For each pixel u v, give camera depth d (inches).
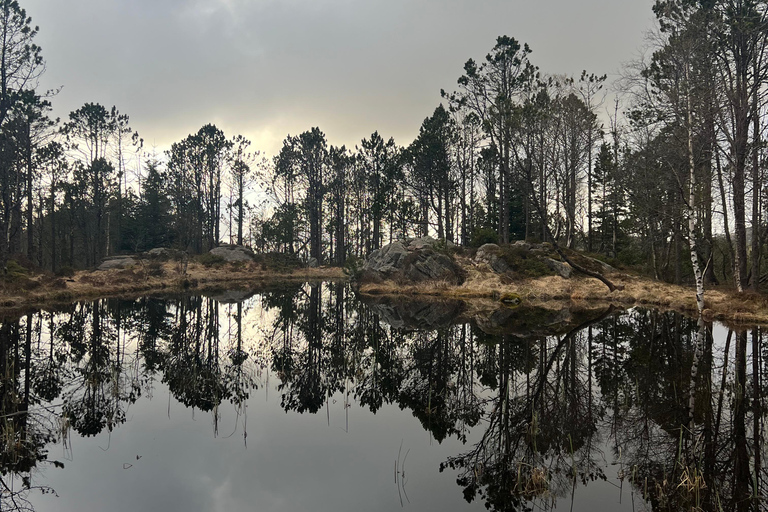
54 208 1599.4
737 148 780.6
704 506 204.8
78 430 316.8
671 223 824.3
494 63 1187.3
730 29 738.8
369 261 1529.3
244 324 823.1
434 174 1546.5
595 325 706.8
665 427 306.7
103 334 690.2
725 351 513.7
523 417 339.6
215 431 315.6
